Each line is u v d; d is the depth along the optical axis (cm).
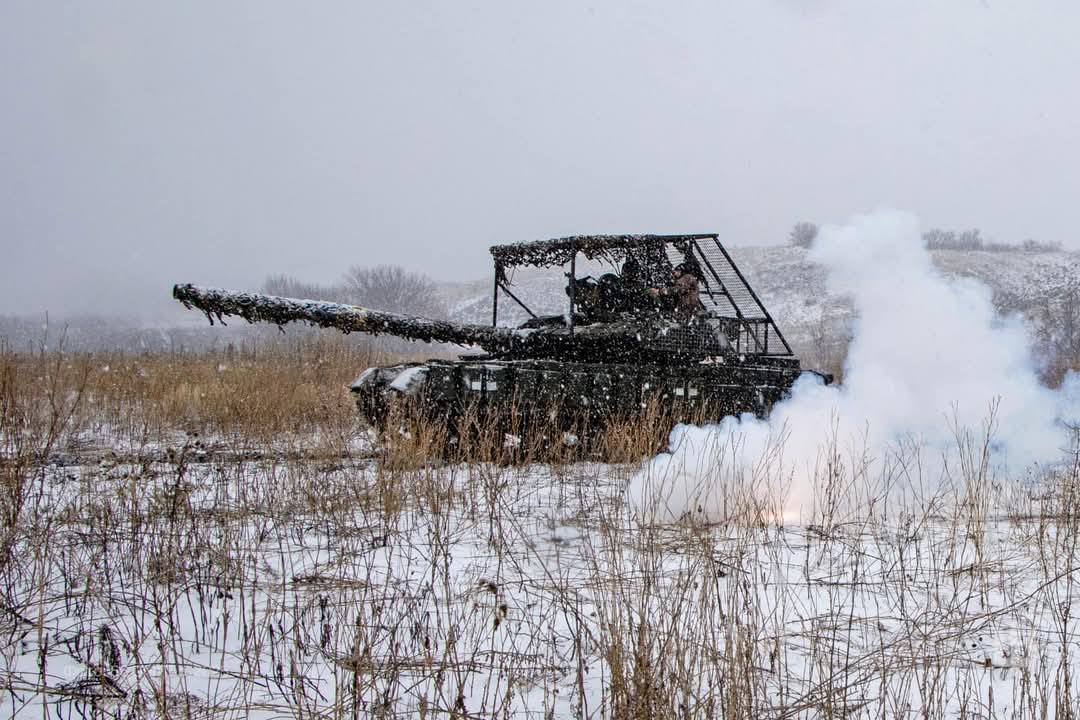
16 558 671
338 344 2327
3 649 555
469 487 923
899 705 481
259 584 668
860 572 720
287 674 520
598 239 1334
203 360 2191
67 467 1089
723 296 1441
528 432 1225
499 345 1350
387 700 462
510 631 578
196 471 1064
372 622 572
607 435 1185
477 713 473
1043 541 798
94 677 507
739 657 482
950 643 573
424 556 739
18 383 1353
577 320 1407
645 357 1352
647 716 452
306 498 911
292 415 1465
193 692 500
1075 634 591
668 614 565
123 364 1902
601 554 739
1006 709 484
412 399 1147
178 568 676
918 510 952
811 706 477
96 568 666
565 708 488
